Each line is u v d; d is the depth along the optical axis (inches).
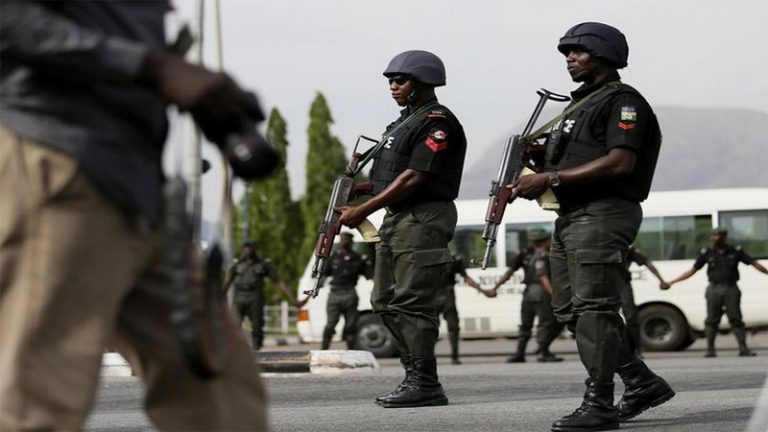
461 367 624.1
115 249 101.1
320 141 2098.9
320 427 289.0
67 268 98.7
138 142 103.1
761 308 860.6
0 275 98.7
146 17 105.7
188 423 109.9
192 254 101.6
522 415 306.2
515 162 264.2
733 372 485.1
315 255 322.7
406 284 319.0
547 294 725.9
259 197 2030.0
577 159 257.9
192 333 96.5
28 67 97.7
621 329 267.1
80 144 98.5
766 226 874.1
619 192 256.1
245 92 98.1
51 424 98.9
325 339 768.9
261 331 796.0
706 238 876.0
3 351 99.1
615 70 261.0
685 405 317.1
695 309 853.2
